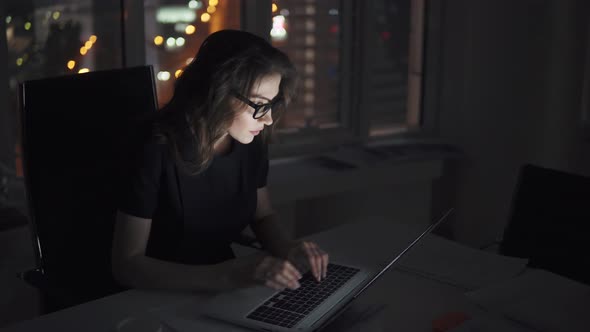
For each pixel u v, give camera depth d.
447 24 3.25
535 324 1.28
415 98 3.40
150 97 1.84
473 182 3.27
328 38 3.10
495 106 3.14
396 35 3.38
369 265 1.54
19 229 2.28
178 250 1.65
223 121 1.48
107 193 1.72
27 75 2.40
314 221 3.29
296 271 1.36
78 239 1.68
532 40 3.02
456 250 1.67
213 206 1.65
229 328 1.26
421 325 1.28
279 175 2.77
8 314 2.31
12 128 2.38
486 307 1.35
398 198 3.24
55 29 2.43
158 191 1.57
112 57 2.58
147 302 1.37
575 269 1.67
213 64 1.47
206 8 2.73
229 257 1.78
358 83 3.19
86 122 1.69
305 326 1.22
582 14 2.99
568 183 1.71
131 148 1.56
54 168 1.62
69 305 1.48
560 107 3.06
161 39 2.67
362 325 1.28
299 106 3.09
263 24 2.84
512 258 1.62
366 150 3.16
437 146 3.29
